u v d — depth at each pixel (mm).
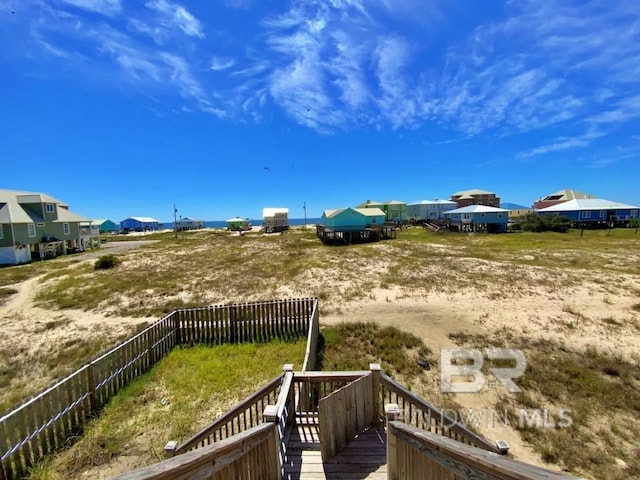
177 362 7652
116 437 4980
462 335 9383
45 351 8828
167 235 58719
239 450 2572
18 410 4281
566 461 4871
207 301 13211
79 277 18453
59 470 4340
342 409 4031
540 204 60344
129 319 11266
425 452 2430
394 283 15414
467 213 42688
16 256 25719
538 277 15797
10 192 30109
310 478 3545
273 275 17734
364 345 8812
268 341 8906
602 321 10148
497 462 1688
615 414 5902
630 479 4531
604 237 32062
